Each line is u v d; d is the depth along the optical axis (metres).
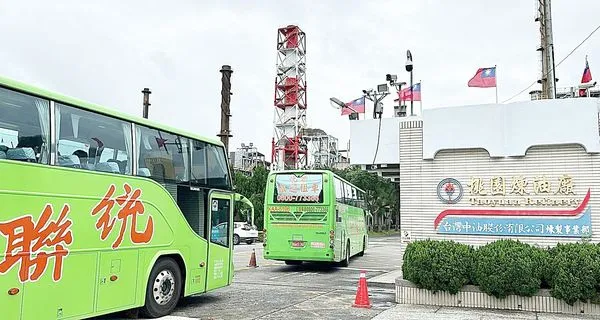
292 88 64.25
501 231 12.04
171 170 9.86
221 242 11.44
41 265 7.02
